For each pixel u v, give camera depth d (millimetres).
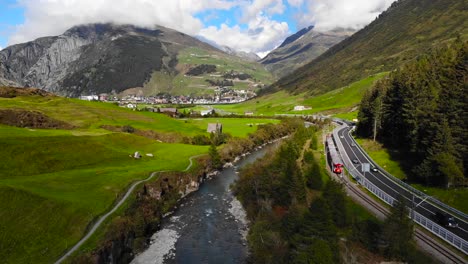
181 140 147875
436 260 47094
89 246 51250
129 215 66062
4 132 96250
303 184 70625
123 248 58250
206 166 113312
